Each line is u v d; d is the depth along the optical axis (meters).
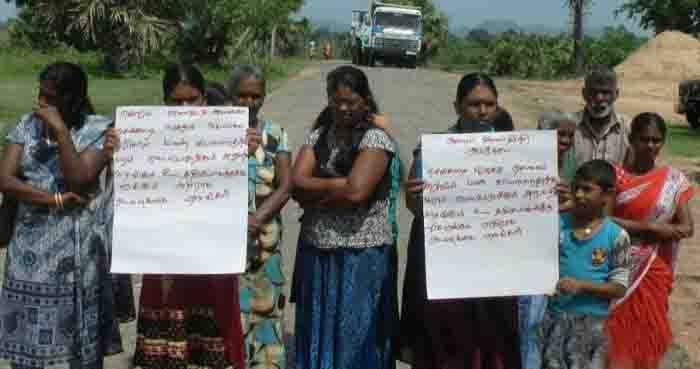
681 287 7.14
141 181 3.91
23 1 37.59
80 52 36.22
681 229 4.52
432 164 3.87
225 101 4.57
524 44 44.59
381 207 4.23
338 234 4.20
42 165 3.98
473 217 3.90
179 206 3.92
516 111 21.14
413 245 4.16
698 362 5.43
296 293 4.43
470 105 3.99
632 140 4.56
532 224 3.92
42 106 3.91
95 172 3.97
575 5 44.03
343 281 4.21
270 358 4.52
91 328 4.12
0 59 33.12
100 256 4.16
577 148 4.76
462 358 4.03
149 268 3.91
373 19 38.84
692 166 14.15
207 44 34.81
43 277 4.02
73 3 32.69
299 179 4.21
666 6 48.16
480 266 3.92
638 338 4.52
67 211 4.01
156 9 33.84
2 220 4.15
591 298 4.14
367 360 4.23
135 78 31.61
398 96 22.61
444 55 58.44
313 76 31.72
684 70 37.09
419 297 4.12
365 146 4.12
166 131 3.89
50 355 4.06
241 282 4.44
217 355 4.09
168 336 4.04
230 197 3.93
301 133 14.84
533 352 4.33
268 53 38.12
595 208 4.09
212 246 3.93
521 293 3.94
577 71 44.00
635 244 4.52
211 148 3.91
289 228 8.45
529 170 3.89
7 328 4.11
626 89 33.56
